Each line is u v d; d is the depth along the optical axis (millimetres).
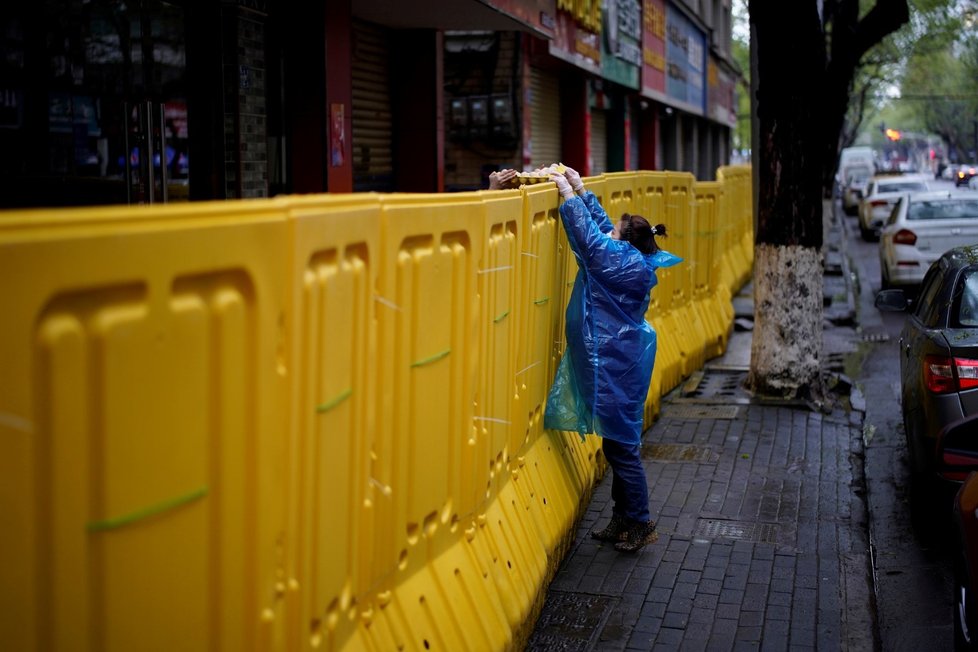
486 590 4594
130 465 2176
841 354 13719
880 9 13023
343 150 10578
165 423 2277
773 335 10328
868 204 32156
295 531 2877
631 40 25078
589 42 20641
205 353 2410
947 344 6691
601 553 6406
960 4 38406
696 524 6902
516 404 5512
